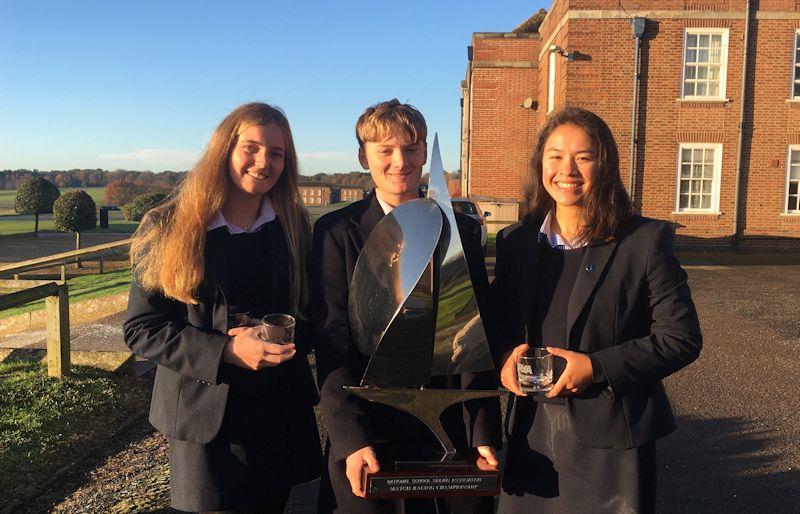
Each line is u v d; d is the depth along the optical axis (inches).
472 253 82.5
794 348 254.4
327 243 81.5
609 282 75.5
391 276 76.0
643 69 613.0
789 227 621.6
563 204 78.6
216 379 73.9
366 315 77.7
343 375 77.6
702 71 620.1
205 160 79.7
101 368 201.6
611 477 74.0
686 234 624.7
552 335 78.1
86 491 130.0
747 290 405.7
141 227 81.2
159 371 83.7
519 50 786.8
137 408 178.1
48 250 859.4
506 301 82.8
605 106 614.2
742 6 604.7
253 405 80.5
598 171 76.8
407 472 71.9
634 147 617.0
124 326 80.0
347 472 74.7
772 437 159.0
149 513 119.9
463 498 80.4
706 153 620.7
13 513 119.6
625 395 74.0
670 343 71.6
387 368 76.1
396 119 78.7
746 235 623.8
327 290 80.3
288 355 72.2
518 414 81.7
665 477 136.6
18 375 192.5
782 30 609.6
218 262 80.4
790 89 613.3
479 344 77.6
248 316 80.2
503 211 714.2
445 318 76.4
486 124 798.5
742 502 125.0
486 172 801.6
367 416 77.2
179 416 78.9
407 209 76.6
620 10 604.7
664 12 605.0
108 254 250.5
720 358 239.1
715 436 160.2
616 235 76.8
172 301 81.1
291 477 83.9
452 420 81.0
